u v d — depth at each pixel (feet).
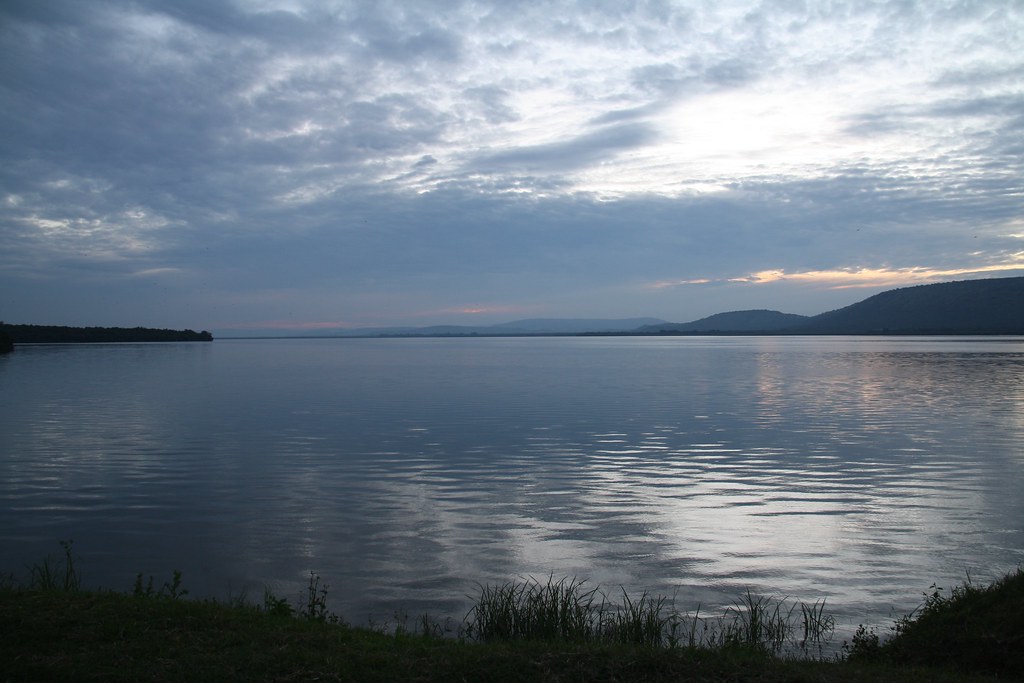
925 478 61.98
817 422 96.73
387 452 74.08
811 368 218.59
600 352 381.60
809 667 23.84
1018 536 45.39
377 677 21.30
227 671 21.18
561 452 74.23
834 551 42.57
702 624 32.17
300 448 76.33
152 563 40.16
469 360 284.20
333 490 57.47
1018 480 61.11
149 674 20.76
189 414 105.29
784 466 67.00
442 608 33.94
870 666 24.62
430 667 22.08
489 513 50.70
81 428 90.89
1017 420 98.48
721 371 205.36
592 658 23.02
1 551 42.01
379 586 36.83
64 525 47.44
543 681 21.48
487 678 21.54
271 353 377.09
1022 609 26.71
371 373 199.31
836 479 61.52
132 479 61.26
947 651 26.17
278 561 40.55
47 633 23.47
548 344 616.80
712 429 90.27
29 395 133.49
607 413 106.63
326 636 24.72
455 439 82.38
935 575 38.63
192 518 49.08
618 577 38.40
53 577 36.86
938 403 119.85
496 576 38.40
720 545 43.70
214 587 36.58
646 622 29.76
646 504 53.21
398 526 47.42
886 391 140.97
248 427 91.86
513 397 130.52
